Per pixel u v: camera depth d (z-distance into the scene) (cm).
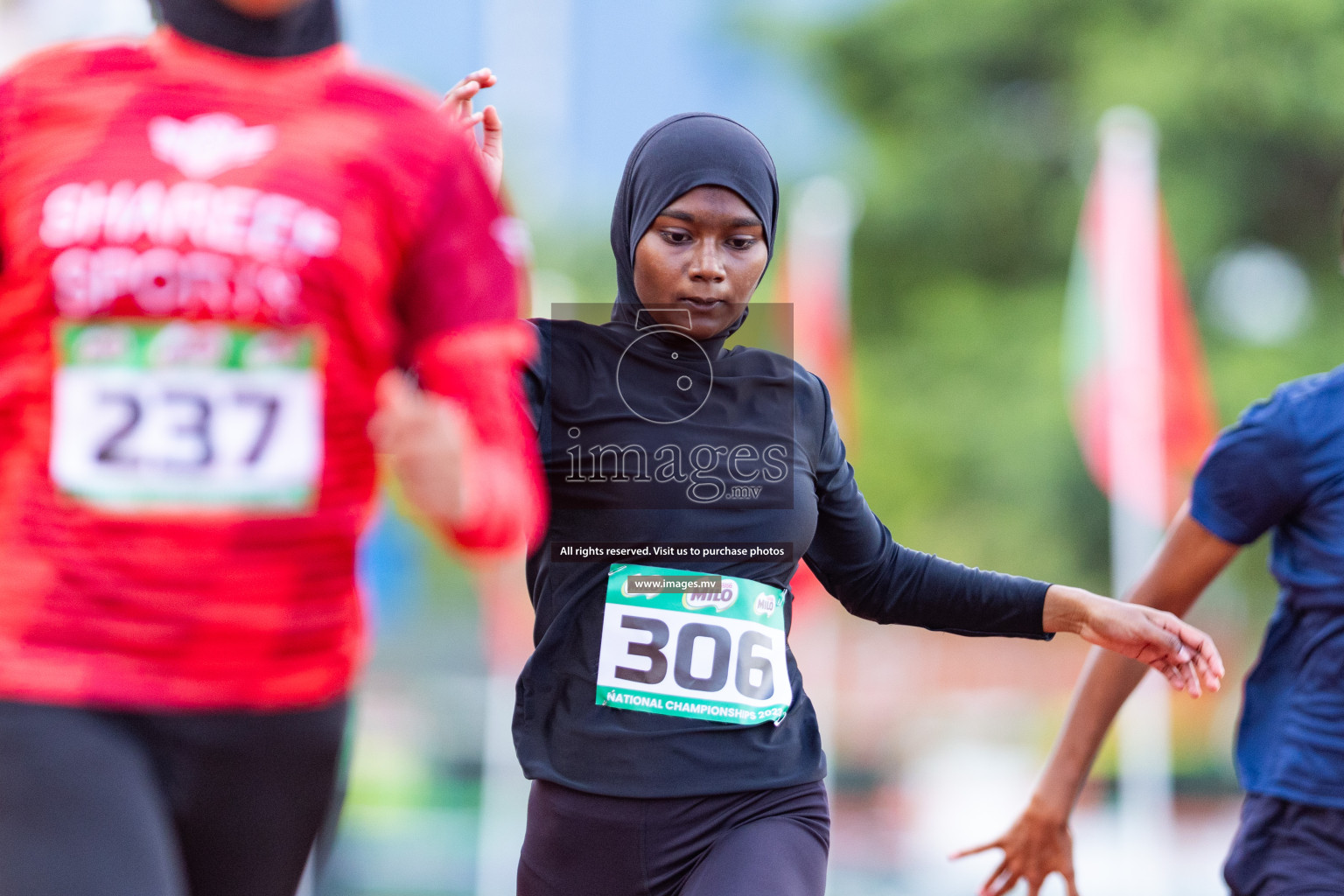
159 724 794
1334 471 1313
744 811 1173
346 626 844
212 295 785
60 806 761
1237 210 8100
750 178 1241
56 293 783
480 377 832
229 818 824
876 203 8706
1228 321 8175
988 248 8825
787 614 1248
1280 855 1280
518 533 822
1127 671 1419
